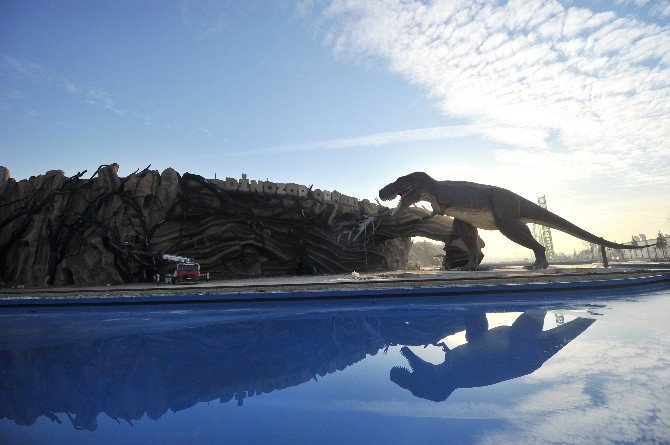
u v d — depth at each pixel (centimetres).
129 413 361
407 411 343
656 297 1222
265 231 3356
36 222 2731
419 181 2239
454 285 1336
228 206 3108
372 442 282
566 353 519
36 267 2619
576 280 1411
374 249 4291
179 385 452
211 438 298
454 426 305
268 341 719
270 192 3356
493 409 337
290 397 394
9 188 2950
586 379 404
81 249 2659
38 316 1224
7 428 328
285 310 1188
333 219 3853
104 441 297
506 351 554
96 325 984
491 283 1370
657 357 484
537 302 1166
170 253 2861
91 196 2841
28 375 509
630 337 612
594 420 301
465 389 395
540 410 328
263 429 313
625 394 354
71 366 558
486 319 878
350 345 658
